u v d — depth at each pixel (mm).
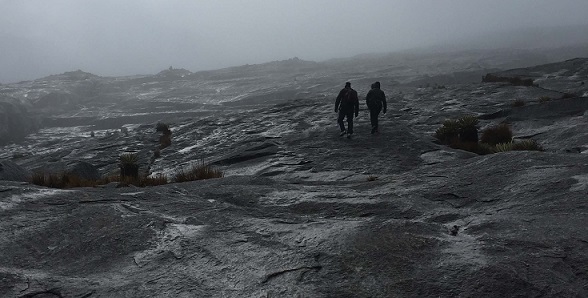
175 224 5051
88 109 127562
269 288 3518
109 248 4379
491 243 4078
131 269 3939
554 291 3219
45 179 9961
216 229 4883
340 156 12477
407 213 5445
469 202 5758
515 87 27438
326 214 5680
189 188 7129
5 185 6676
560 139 13938
